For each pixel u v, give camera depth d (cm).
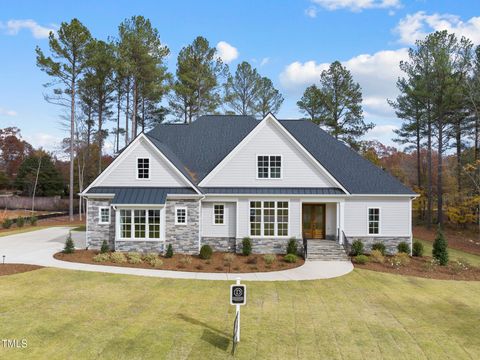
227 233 2723
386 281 2038
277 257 2545
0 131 9400
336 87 5300
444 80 4194
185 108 5288
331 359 1120
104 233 2605
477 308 1639
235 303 1194
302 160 2733
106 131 5900
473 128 4775
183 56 5153
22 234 3541
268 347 1185
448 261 2538
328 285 1919
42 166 7231
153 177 2638
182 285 1831
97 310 1441
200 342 1203
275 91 5791
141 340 1198
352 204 2797
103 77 5100
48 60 4450
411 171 6291
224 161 2722
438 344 1250
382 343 1241
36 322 1304
